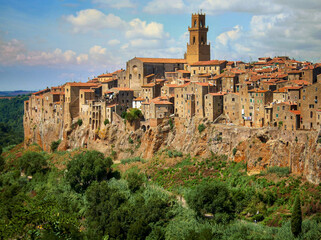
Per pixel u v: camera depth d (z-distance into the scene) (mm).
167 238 152250
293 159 166875
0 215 157250
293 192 157000
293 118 177000
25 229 131750
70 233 140500
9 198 187000
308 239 133625
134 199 180250
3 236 124750
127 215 164250
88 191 183875
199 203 157750
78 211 181500
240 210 159375
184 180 191250
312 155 158250
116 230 158500
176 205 169625
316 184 154875
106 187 183625
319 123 169875
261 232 142250
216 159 198875
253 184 169750
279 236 137375
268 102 192500
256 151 179250
